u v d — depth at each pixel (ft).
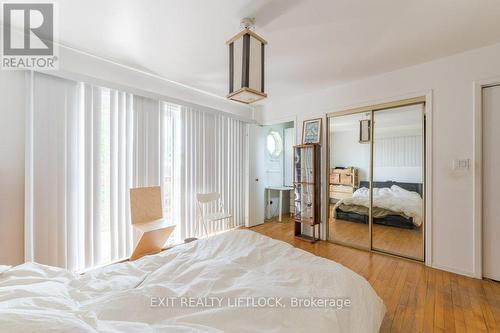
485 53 7.50
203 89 11.89
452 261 8.11
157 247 9.29
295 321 3.06
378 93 9.95
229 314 3.07
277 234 12.90
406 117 9.51
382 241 10.34
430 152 8.53
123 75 9.16
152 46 7.64
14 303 2.60
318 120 11.94
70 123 7.72
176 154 10.94
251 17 6.09
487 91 7.59
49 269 3.98
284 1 5.48
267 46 7.57
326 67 9.16
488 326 5.39
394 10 5.79
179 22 6.34
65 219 7.56
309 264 4.71
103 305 3.11
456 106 8.02
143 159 9.61
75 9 5.80
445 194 8.24
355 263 9.09
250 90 5.42
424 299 6.50
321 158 11.90
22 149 6.84
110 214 8.64
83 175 8.05
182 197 11.03
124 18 6.17
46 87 7.22
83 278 4.01
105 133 8.59
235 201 13.80
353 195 11.16
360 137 10.84
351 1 5.48
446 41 7.23
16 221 6.75
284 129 17.84
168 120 10.69
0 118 6.48
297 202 12.46
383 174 10.25
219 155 12.86
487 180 7.58
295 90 11.94
